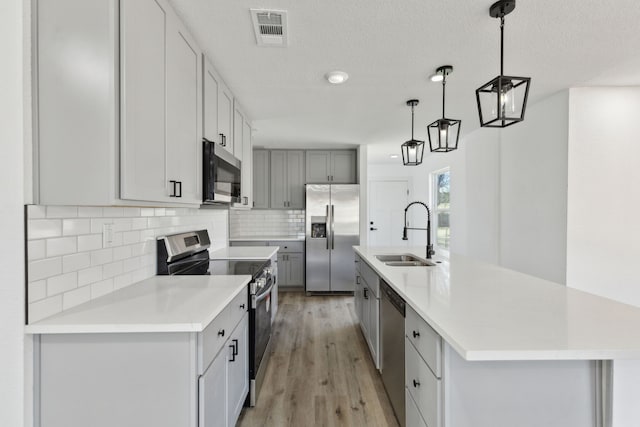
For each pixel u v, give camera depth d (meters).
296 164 5.20
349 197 4.88
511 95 1.60
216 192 2.14
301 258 4.99
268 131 4.13
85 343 1.21
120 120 1.19
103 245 1.57
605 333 1.10
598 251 2.77
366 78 2.49
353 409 2.07
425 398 1.38
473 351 0.96
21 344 1.16
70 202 1.17
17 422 1.16
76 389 1.21
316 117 3.51
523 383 1.20
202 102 2.07
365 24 1.78
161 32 1.50
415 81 2.54
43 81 1.17
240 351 1.88
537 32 1.84
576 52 2.09
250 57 2.16
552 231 2.93
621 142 2.75
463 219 4.92
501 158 3.69
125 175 1.21
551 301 1.48
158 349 1.21
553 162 2.91
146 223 1.97
